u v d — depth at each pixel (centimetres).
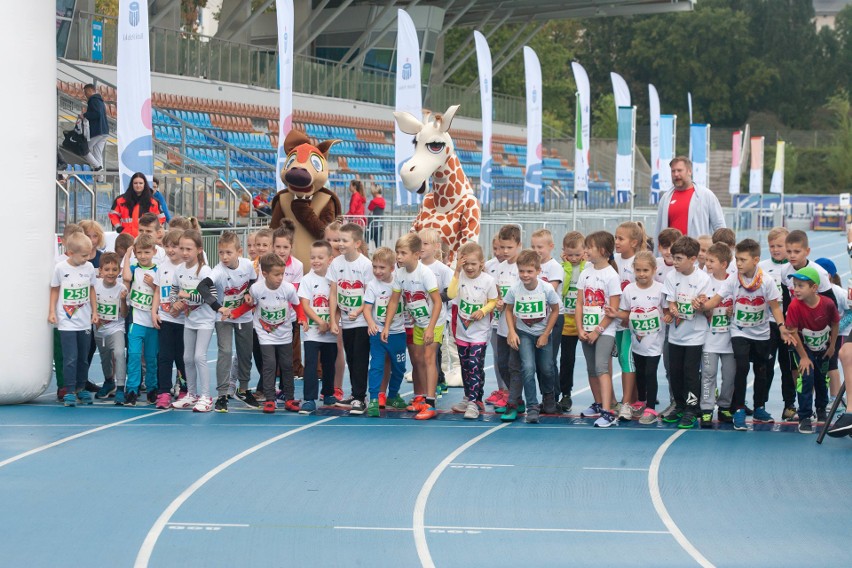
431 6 5256
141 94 1728
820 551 781
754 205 7250
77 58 3191
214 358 1791
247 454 1063
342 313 1282
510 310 1245
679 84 10181
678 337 1216
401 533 816
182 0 5500
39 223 1305
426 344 1259
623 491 943
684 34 10062
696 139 3897
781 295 1255
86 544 778
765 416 1257
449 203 1563
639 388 1306
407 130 1558
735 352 1202
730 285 1197
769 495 934
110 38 3328
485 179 2662
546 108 8831
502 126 5962
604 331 1232
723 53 10131
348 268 1273
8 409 1288
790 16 10612
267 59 4031
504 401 1356
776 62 10462
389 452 1084
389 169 4656
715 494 937
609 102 9119
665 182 3759
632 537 812
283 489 935
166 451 1070
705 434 1192
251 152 3731
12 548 766
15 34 1288
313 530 820
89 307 1306
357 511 872
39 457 1040
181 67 3591
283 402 1359
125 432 1159
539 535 816
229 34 4416
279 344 1284
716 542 802
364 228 2281
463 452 1088
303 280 1286
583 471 1012
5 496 902
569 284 1302
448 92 5406
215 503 888
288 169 1550
